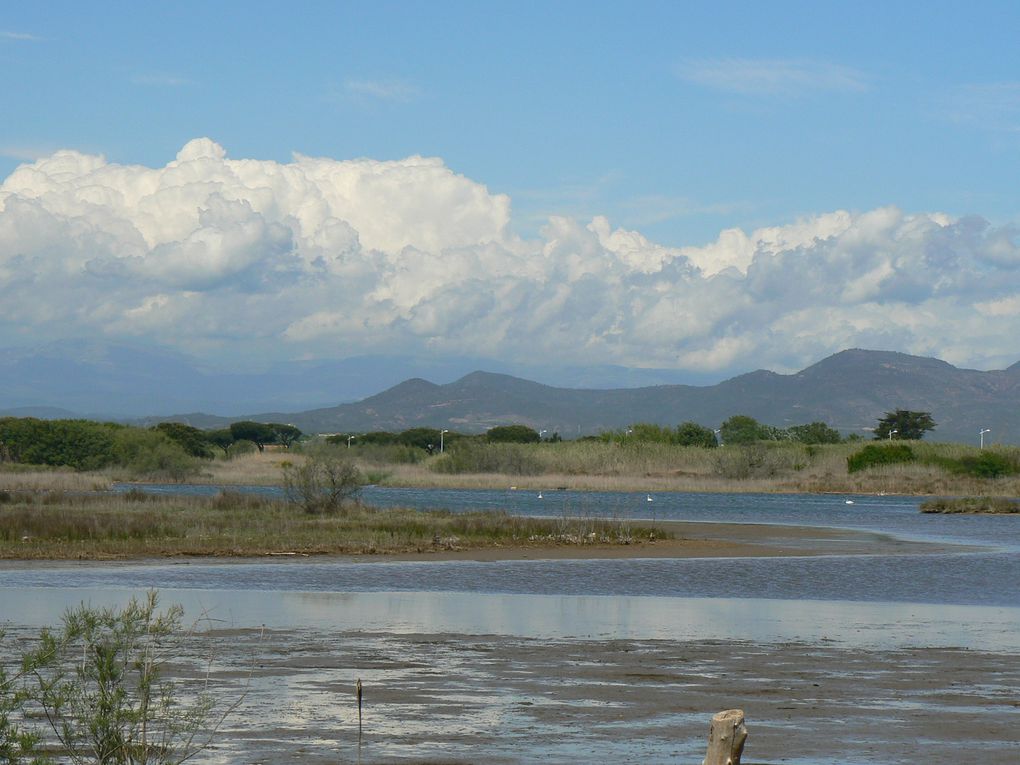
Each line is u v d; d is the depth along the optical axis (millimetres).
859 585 46312
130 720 16016
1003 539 74250
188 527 63438
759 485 152500
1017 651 29906
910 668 27219
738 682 25281
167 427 198375
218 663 26547
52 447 156250
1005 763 18719
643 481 153625
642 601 40250
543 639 30969
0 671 17391
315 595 40531
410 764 18312
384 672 25891
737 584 46062
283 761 18344
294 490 80750
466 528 66500
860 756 19109
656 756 19000
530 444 185375
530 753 19109
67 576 45281
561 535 64438
